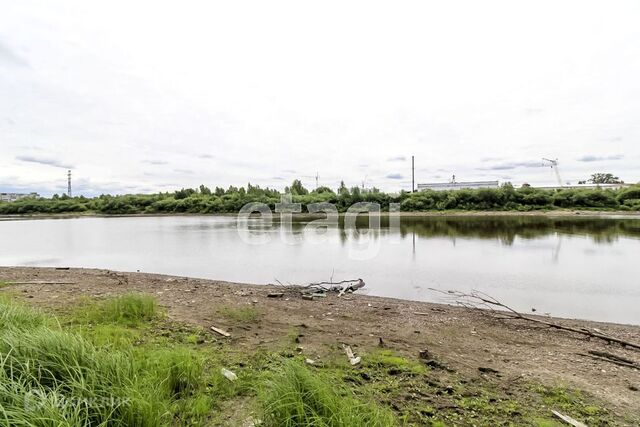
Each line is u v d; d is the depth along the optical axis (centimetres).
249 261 1384
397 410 299
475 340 500
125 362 296
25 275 960
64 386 252
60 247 1898
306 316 605
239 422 277
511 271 1120
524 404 315
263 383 289
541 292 868
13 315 390
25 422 196
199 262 1384
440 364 403
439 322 588
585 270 1123
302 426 240
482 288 914
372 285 957
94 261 1435
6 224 4019
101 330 454
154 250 1745
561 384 357
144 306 568
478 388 345
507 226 2811
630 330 566
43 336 293
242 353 421
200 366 357
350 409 252
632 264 1218
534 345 483
